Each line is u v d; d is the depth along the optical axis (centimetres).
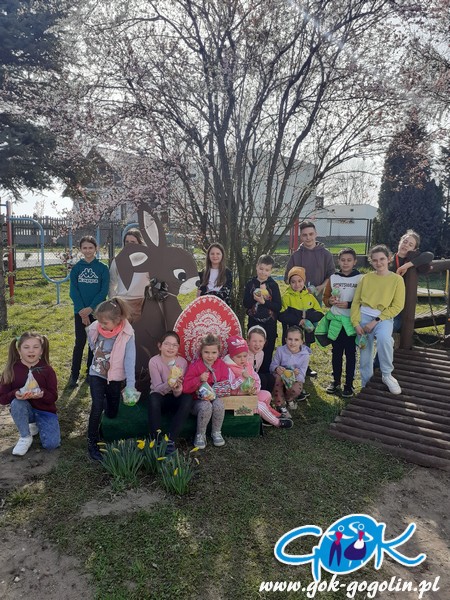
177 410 351
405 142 664
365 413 406
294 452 353
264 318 466
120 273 437
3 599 211
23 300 1033
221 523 265
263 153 657
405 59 611
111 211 720
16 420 341
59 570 228
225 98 589
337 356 494
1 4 1444
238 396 372
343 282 471
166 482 294
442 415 393
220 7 557
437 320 689
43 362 354
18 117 1367
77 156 692
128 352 353
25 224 1920
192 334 405
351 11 553
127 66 573
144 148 614
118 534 253
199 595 214
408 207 1558
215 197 622
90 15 586
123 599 210
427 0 548
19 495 287
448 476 329
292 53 591
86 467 325
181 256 439
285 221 712
